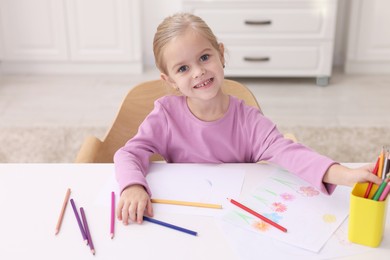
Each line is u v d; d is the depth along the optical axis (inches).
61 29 146.6
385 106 126.0
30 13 145.0
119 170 42.8
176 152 50.1
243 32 136.4
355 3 139.9
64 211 38.9
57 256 33.9
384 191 33.5
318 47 136.9
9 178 43.8
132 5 144.3
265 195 40.6
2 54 149.3
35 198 40.8
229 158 49.7
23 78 148.5
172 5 151.3
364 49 144.6
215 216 37.8
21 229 36.8
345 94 134.0
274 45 137.3
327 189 40.5
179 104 49.1
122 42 148.3
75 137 112.0
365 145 107.1
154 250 34.2
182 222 37.2
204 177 43.6
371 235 33.9
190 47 42.5
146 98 60.1
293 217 37.6
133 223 37.3
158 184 42.6
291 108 125.4
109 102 130.7
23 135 113.1
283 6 133.4
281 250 33.9
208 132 48.5
